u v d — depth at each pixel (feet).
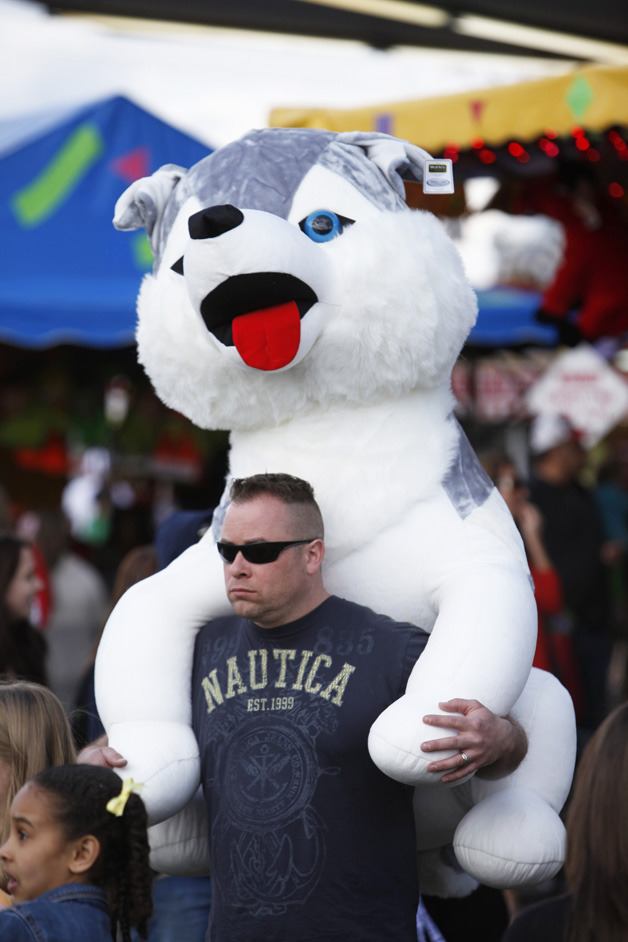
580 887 22.70
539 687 26.86
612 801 22.47
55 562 62.44
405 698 23.58
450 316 25.81
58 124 70.64
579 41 56.44
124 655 26.23
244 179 25.89
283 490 24.43
